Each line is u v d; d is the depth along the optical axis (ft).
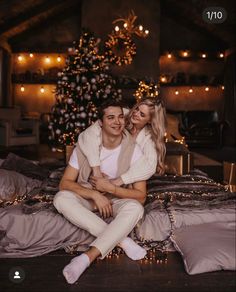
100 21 35.09
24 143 31.71
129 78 34.65
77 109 23.03
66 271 7.62
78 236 9.27
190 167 15.44
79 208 8.86
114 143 9.46
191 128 36.45
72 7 37.63
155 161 9.53
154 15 35.17
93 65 23.13
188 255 8.33
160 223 9.36
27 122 32.71
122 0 35.04
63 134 23.07
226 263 8.06
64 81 23.29
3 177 10.28
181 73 38.58
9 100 38.06
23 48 38.40
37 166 13.09
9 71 37.93
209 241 8.46
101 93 23.38
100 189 9.16
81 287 7.48
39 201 9.80
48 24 38.58
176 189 10.89
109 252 8.45
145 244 9.36
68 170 9.56
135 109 9.89
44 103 39.73
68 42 38.78
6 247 9.06
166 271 8.21
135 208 8.71
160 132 9.86
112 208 9.25
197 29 38.78
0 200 10.00
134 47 34.47
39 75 38.75
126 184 9.58
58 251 9.24
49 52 38.32
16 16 34.19
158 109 9.83
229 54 37.47
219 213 9.50
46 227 9.14
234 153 32.32
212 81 38.68
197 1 32.19
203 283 7.66
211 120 38.14
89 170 9.54
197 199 10.04
